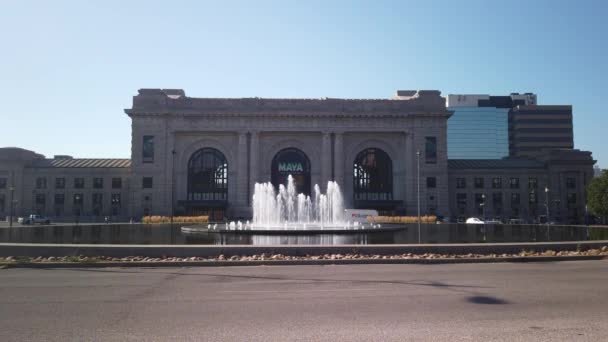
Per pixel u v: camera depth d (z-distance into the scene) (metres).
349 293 13.41
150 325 9.82
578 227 51.16
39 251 21.84
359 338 8.75
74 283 15.62
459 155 178.12
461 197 95.62
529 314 10.56
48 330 9.48
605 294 12.98
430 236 34.81
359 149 88.44
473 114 179.50
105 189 91.69
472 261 21.31
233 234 35.66
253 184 85.12
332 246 22.42
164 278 16.80
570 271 17.98
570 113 163.38
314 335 8.98
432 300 12.25
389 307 11.41
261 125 86.06
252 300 12.45
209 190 87.19
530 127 163.25
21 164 91.25
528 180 96.62
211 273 18.12
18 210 90.44
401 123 86.81
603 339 8.61
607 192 76.44
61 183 91.81
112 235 37.06
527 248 23.30
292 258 21.66
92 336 9.03
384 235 35.62
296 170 88.00
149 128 84.31
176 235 36.09
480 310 11.00
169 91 95.56
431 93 87.06
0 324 9.98
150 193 83.38
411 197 85.44
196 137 86.81
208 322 10.05
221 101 86.06
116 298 12.85
